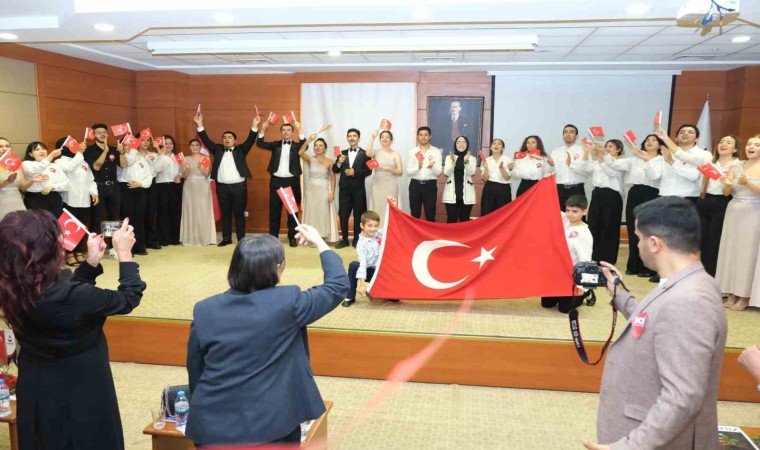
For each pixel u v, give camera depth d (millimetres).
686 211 1498
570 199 4293
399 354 3756
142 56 6785
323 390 3611
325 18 4633
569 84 7559
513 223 4328
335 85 7938
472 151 7848
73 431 1883
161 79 7793
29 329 1814
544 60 6898
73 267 5805
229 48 5996
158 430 2289
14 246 1709
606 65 7156
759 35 5270
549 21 4680
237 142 8234
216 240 7352
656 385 1458
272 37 5793
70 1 4402
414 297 4332
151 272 5621
